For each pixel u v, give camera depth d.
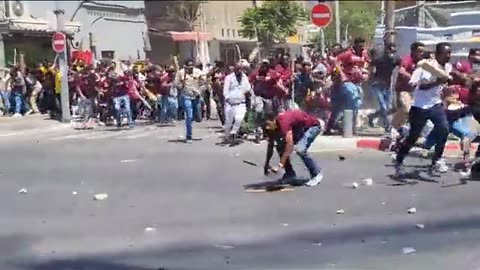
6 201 9.88
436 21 20.14
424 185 10.58
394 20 20.28
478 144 12.84
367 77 15.73
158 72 22.91
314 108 15.85
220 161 13.38
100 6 35.94
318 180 10.73
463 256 6.87
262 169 12.32
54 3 32.62
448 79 10.87
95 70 22.67
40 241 7.64
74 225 8.36
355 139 14.89
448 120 12.07
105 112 21.97
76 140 17.69
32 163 13.59
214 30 42.84
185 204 9.48
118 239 7.68
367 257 6.88
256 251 7.15
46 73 24.52
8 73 25.95
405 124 13.31
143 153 14.77
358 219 8.51
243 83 15.91
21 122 22.08
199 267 6.61
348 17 36.50
